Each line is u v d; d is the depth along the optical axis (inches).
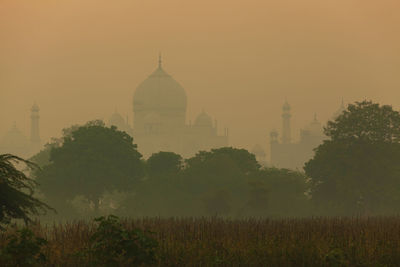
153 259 2299.5
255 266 2810.0
